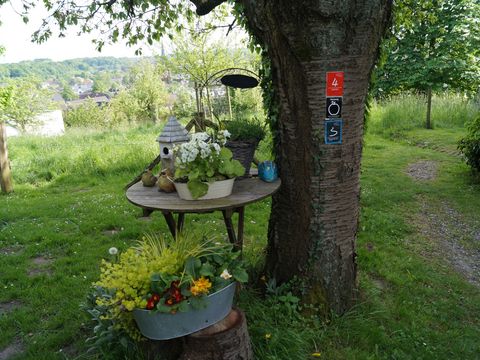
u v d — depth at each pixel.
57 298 3.50
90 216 5.73
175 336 2.17
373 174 7.59
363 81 2.68
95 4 4.93
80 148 10.23
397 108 12.85
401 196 6.22
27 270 4.12
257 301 2.99
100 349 2.55
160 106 26.33
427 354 2.70
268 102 2.94
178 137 3.01
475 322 3.15
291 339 2.60
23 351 2.84
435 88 13.28
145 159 8.84
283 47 2.61
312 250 2.88
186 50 13.77
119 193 6.96
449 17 12.41
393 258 4.13
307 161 2.77
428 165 8.16
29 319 3.18
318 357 2.61
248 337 2.40
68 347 2.85
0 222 5.66
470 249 4.54
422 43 13.23
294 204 2.91
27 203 6.60
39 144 11.19
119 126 16.67
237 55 14.04
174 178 2.59
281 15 2.51
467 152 7.00
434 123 11.88
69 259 4.30
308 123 2.70
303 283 2.94
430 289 3.54
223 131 2.71
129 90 26.66
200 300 2.11
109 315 2.47
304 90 2.64
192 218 5.39
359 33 2.52
